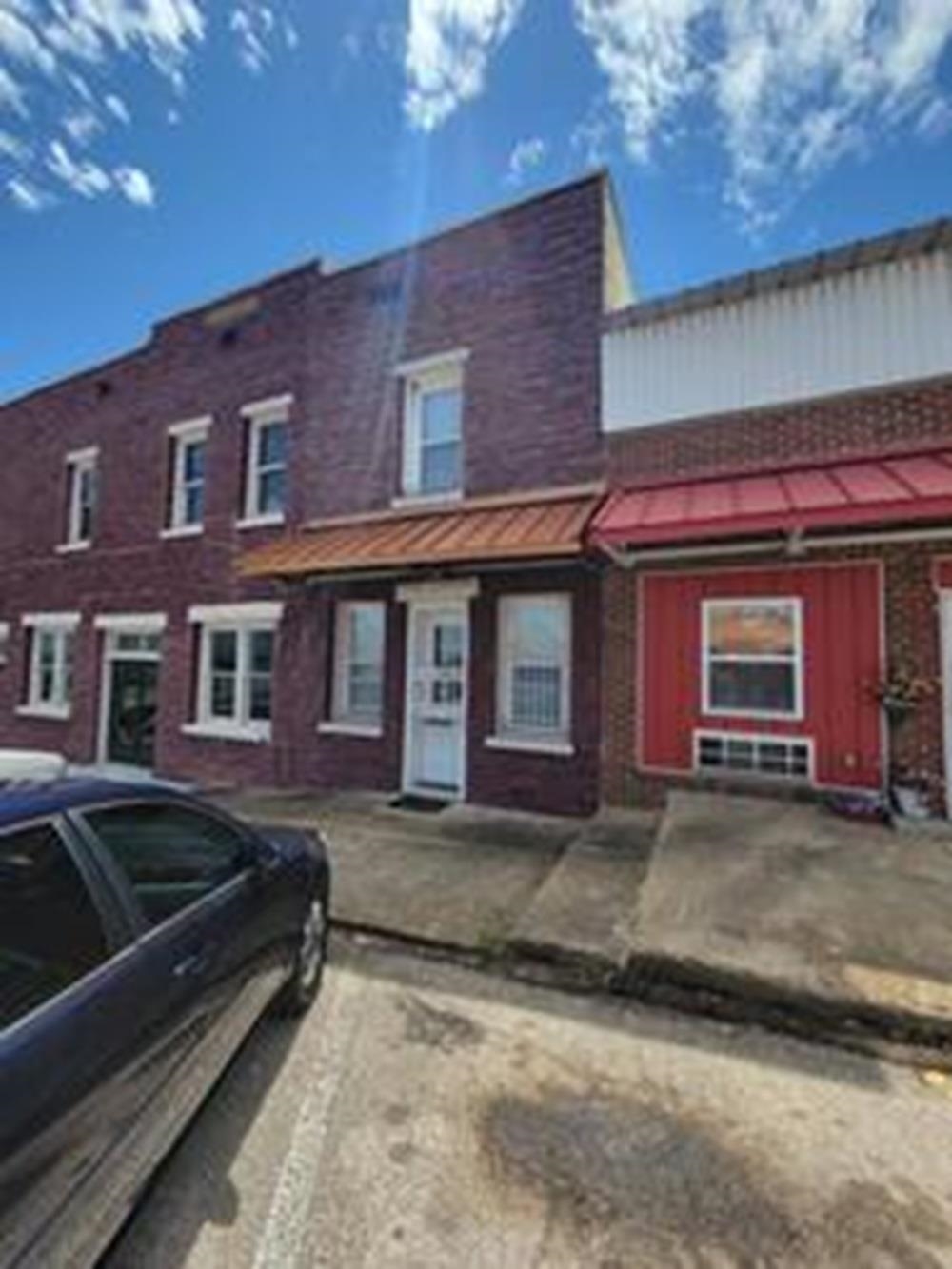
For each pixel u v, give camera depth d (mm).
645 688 9055
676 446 9312
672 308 9422
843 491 7281
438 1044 4223
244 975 3592
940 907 5492
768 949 4953
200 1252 2711
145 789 3467
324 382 12367
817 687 8125
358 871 7223
